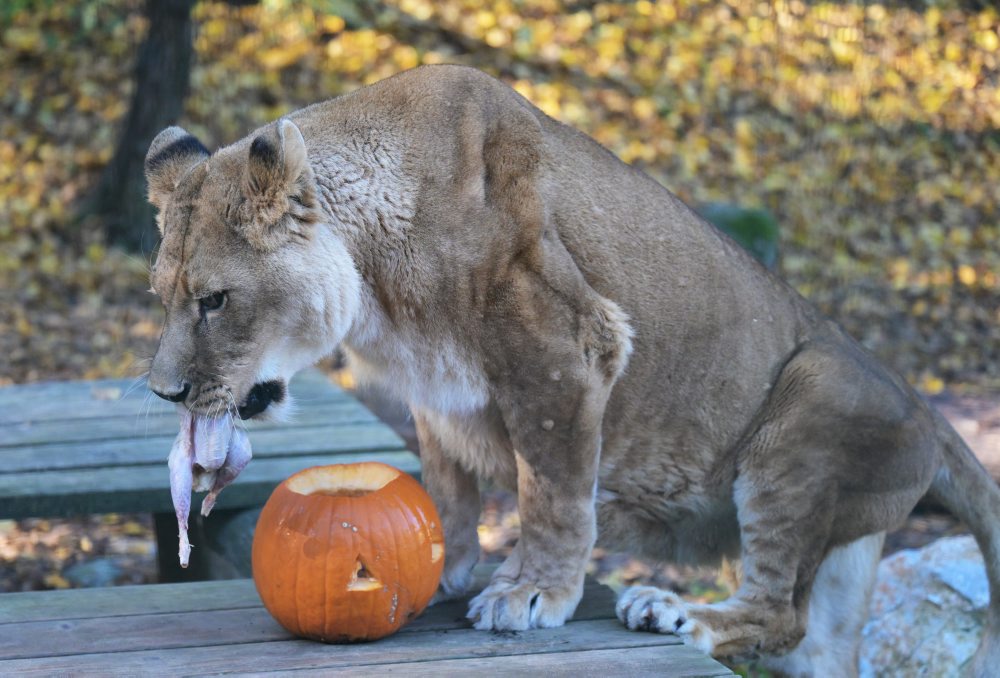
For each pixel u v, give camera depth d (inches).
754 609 234.5
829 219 673.0
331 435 340.2
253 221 199.5
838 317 608.7
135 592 229.5
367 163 209.8
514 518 420.5
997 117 756.0
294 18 764.6
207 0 754.2
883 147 724.7
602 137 706.2
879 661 301.1
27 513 295.0
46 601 224.1
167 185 220.4
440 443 230.8
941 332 601.6
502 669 192.2
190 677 188.7
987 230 681.0
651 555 255.9
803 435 238.8
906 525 410.3
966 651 288.8
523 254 208.7
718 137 718.5
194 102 703.7
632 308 227.8
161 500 303.4
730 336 239.0
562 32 776.9
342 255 207.2
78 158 687.7
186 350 199.0
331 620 197.6
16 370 532.1
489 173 211.2
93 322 580.1
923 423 247.9
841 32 790.5
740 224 589.0
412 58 749.3
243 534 298.7
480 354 210.4
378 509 198.8
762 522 239.6
